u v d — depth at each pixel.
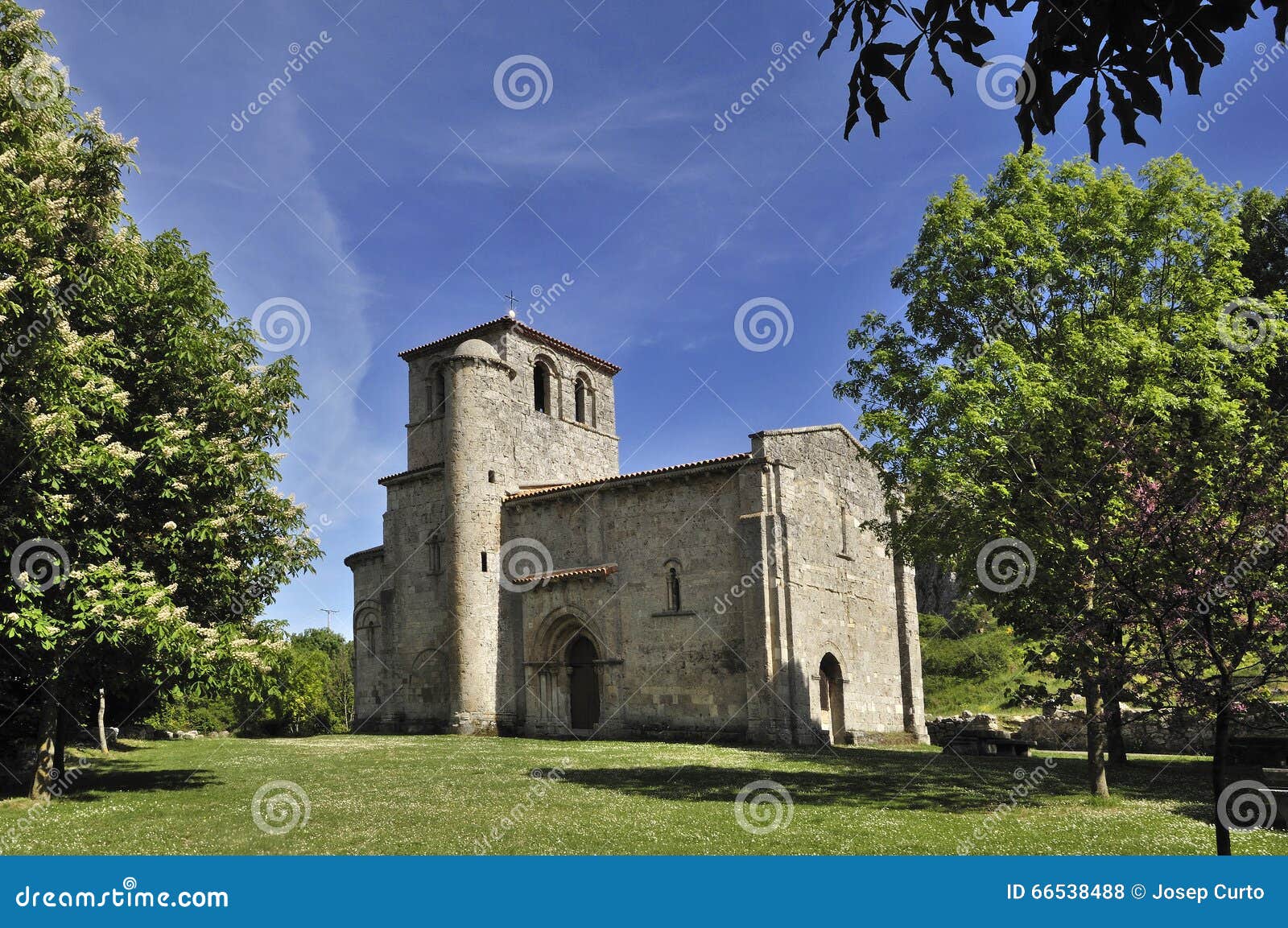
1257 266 35.91
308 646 88.50
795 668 34.59
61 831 14.92
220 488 19.84
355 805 18.00
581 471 51.34
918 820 16.11
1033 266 21.42
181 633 17.61
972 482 19.36
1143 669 9.77
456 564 42.69
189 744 40.19
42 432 15.92
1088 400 17.75
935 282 22.58
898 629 44.50
